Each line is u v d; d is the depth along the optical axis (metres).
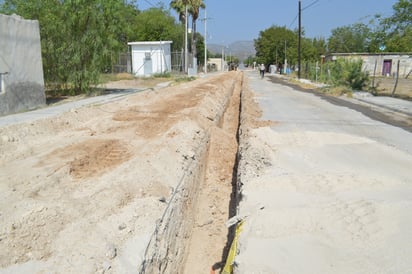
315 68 33.12
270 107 14.48
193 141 8.47
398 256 3.39
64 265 3.46
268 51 70.88
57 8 15.72
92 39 16.56
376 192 5.11
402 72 41.44
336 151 7.60
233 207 6.67
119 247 3.88
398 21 16.17
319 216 4.37
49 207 4.52
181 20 45.47
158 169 6.20
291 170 6.29
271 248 3.83
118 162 6.71
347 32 66.06
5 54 11.13
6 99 11.21
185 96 16.77
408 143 8.34
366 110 13.68
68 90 17.27
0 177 5.70
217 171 8.72
